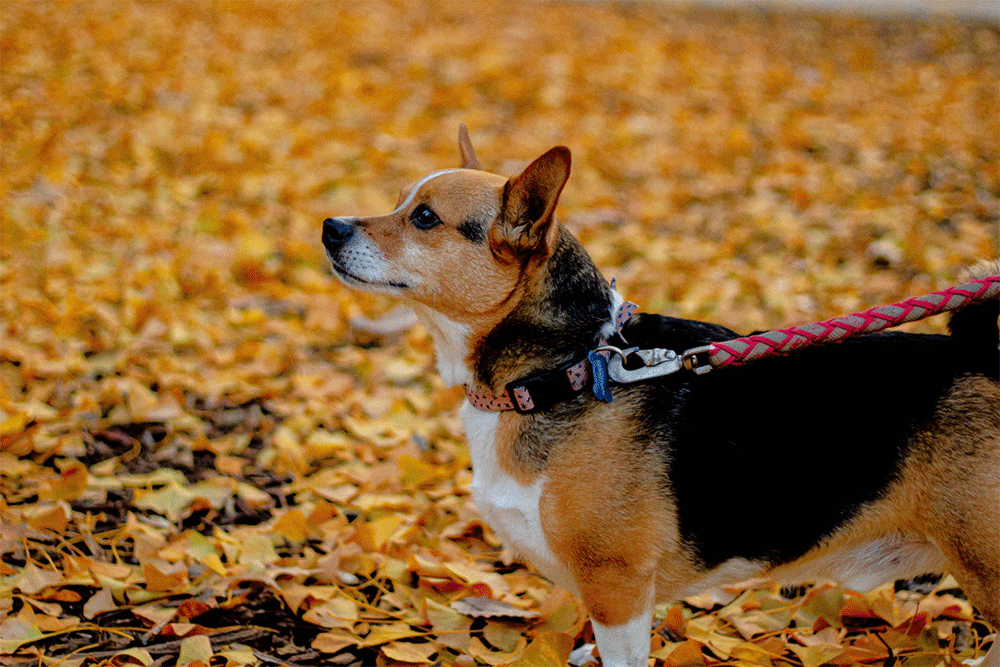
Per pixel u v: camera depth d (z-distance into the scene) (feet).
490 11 40.68
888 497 8.38
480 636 10.12
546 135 26.73
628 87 30.83
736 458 8.46
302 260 19.42
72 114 25.25
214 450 13.44
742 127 27.27
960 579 8.28
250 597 10.53
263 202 21.97
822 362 8.61
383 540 11.37
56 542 11.21
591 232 20.47
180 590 10.39
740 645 9.62
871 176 23.25
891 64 34.12
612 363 8.73
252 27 35.70
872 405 8.38
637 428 8.55
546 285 8.93
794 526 8.53
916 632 10.14
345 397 15.20
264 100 28.55
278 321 17.28
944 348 8.52
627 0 43.93
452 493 12.78
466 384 9.26
